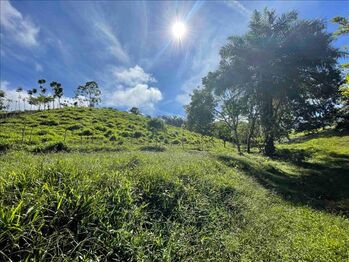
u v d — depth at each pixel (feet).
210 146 120.67
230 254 18.58
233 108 105.19
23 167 22.27
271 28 95.30
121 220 17.10
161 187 23.93
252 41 93.40
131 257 14.52
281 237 22.82
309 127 93.56
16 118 134.00
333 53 89.71
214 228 21.67
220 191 30.45
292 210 31.40
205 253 17.95
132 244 15.17
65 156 40.96
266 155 92.99
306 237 23.29
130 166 30.01
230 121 118.83
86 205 16.05
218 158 57.52
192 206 23.48
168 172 28.32
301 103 91.45
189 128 119.75
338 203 40.29
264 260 18.70
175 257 16.60
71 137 96.27
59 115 148.36
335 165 72.43
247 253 19.24
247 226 23.76
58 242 13.35
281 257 19.35
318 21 91.86
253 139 122.93
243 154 91.15
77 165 24.23
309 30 90.38
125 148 74.69
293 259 19.31
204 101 112.06
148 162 35.17
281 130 93.97
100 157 37.60
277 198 36.73
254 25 97.40
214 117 113.91
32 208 13.46
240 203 28.71
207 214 23.36
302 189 48.14
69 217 15.08
